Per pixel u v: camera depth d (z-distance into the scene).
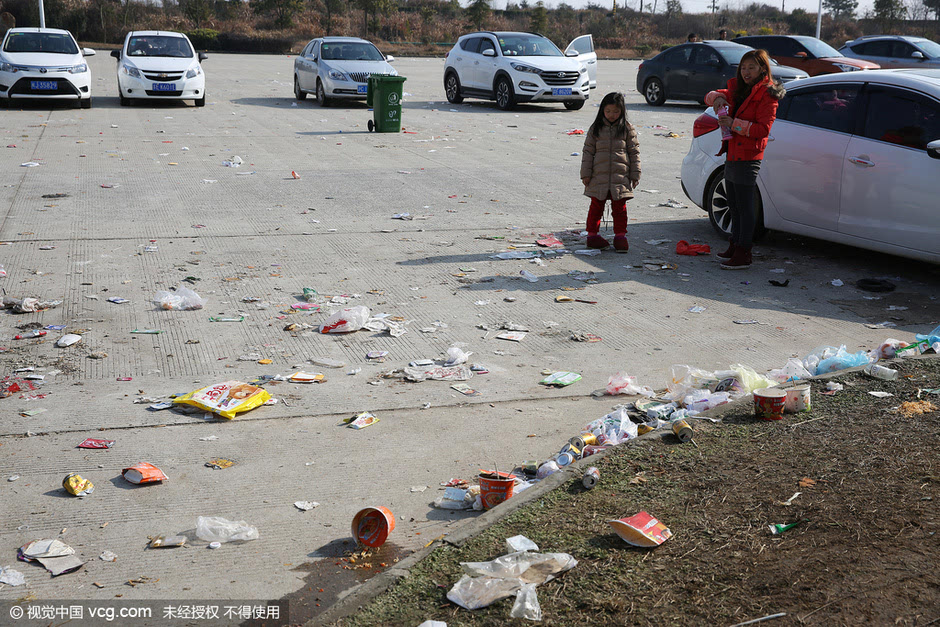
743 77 7.21
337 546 3.33
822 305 6.57
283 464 3.98
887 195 7.11
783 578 2.84
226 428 4.34
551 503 3.44
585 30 60.78
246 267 7.29
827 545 3.04
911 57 23.72
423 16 59.88
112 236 8.16
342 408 4.62
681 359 5.42
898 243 7.12
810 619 2.62
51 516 3.48
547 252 8.06
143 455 4.03
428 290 6.80
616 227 8.14
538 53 20.94
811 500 3.37
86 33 51.75
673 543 3.09
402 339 5.71
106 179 10.94
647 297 6.73
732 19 67.25
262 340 5.62
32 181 10.63
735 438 4.04
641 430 4.27
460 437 4.30
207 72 31.03
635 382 4.97
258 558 3.23
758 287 7.05
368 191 10.76
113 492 3.68
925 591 2.74
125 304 6.23
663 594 2.78
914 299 6.74
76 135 14.50
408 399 4.75
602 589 2.82
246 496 3.69
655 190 11.39
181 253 7.65
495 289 6.87
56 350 5.32
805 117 7.83
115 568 3.14
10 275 6.83
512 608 2.71
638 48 55.22
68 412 4.46
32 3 50.62
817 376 4.86
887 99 7.22
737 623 2.61
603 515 3.33
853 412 4.32
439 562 3.01
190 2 54.72
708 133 8.85
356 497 3.71
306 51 21.66
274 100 21.88
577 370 5.22
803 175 7.75
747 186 7.36
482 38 21.53
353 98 20.27
